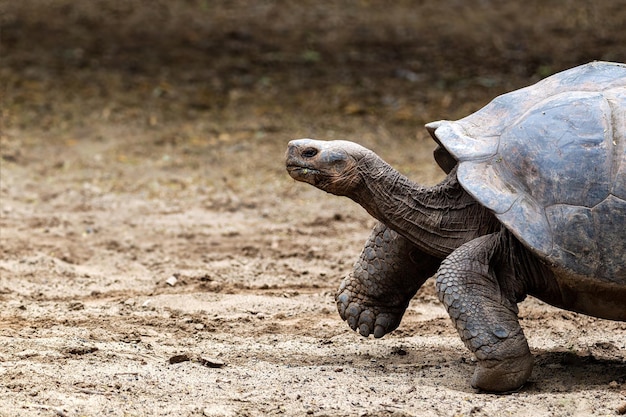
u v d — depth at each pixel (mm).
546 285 16875
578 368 18016
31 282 24250
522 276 16969
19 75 47594
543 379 17359
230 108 43625
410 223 17750
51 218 30406
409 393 16422
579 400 15914
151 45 53812
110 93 45344
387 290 18906
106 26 57562
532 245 15703
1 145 38062
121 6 62562
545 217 15812
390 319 19062
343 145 17547
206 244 28359
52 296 23141
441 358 18875
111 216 31125
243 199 33094
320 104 43844
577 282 15852
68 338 19391
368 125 41188
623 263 15609
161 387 16625
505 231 16953
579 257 15688
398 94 45219
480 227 17562
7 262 25750
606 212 15625
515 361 16328
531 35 54125
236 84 47094
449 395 16297
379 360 18781
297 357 18875
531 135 16281
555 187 15852
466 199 17656
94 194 33312
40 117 41750
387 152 38125
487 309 16406
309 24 58250
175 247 28016
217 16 60375
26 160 36844
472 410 15492
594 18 56844
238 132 40500
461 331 16438
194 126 41188
